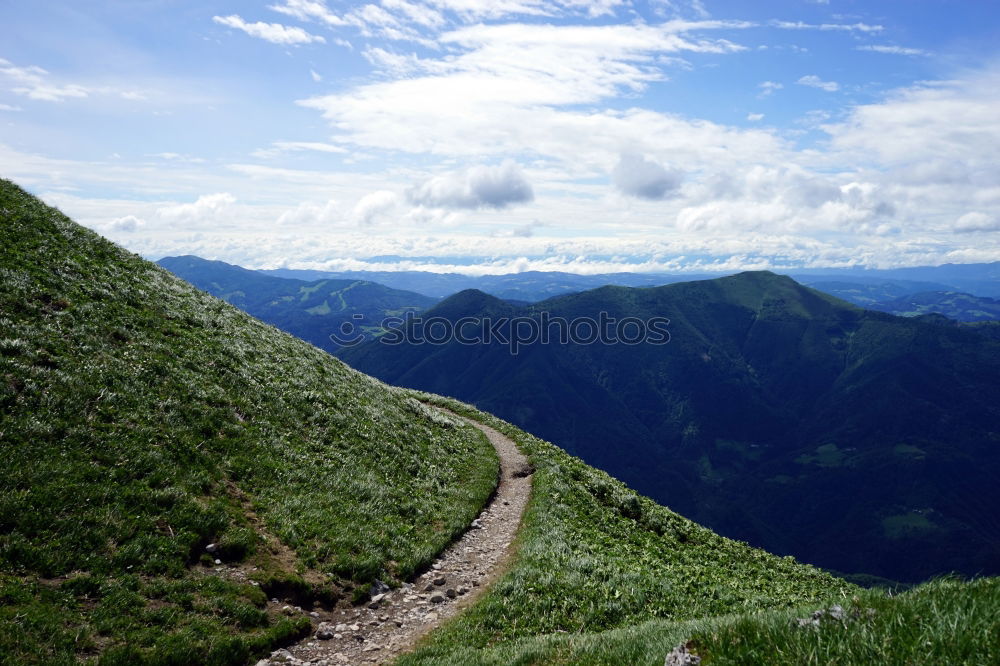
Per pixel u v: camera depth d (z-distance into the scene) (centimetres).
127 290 2778
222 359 2645
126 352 2219
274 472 2041
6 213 2783
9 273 2266
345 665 1297
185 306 3088
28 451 1480
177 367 2325
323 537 1800
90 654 1073
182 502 1598
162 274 3456
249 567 1525
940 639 643
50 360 1884
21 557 1207
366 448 2688
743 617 920
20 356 1819
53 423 1614
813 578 2867
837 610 801
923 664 605
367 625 1498
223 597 1359
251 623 1337
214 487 1775
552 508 2648
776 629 774
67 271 2583
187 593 1333
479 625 1495
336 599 1562
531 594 1695
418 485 2622
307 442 2422
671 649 891
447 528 2264
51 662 1009
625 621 1602
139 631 1170
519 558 2025
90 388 1845
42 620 1085
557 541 2195
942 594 794
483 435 4291
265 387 2669
